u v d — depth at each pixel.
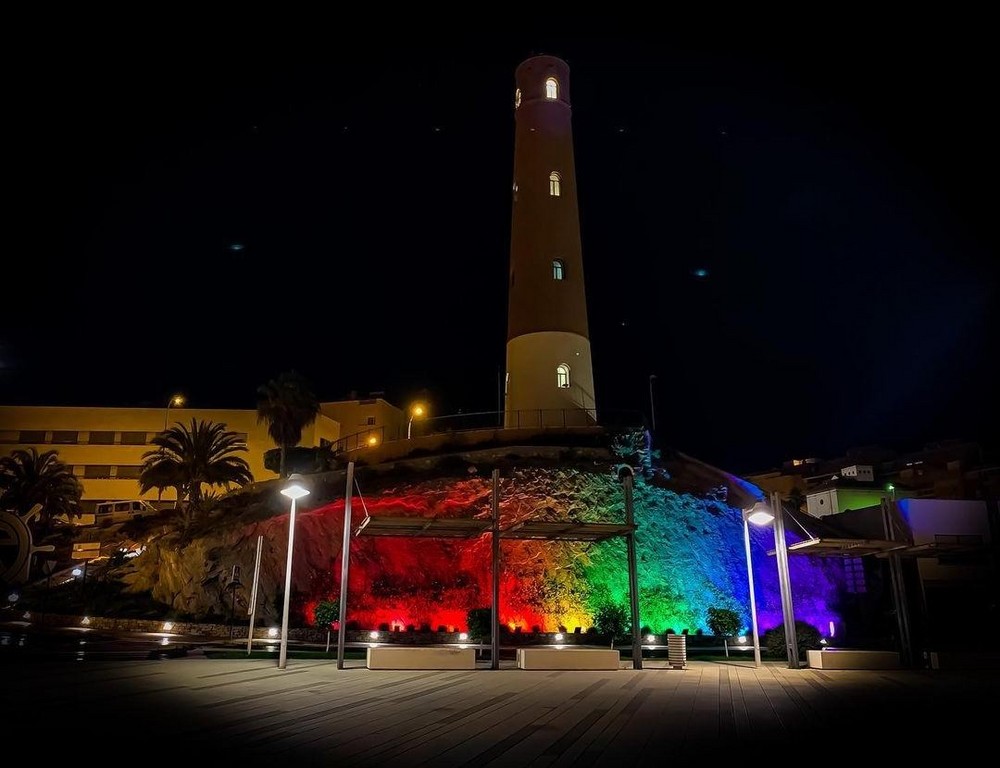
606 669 24.52
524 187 60.38
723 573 43.38
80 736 11.05
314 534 41.88
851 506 63.69
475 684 19.28
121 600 47.19
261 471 84.69
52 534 69.94
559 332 55.88
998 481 69.19
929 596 39.62
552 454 49.78
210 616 40.69
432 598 38.69
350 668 23.77
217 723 12.52
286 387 67.25
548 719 13.31
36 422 85.94
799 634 31.67
